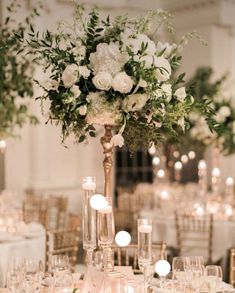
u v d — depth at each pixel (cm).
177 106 366
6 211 751
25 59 673
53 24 1038
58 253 585
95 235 352
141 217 745
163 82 359
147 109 356
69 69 347
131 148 371
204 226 690
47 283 389
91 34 362
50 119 372
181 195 889
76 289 374
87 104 350
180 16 1252
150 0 1234
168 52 382
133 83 348
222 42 1227
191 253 700
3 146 848
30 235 589
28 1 984
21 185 1038
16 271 369
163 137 374
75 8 387
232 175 1229
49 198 927
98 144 1140
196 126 809
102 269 359
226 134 802
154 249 455
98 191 1130
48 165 1063
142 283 359
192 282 364
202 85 852
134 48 355
